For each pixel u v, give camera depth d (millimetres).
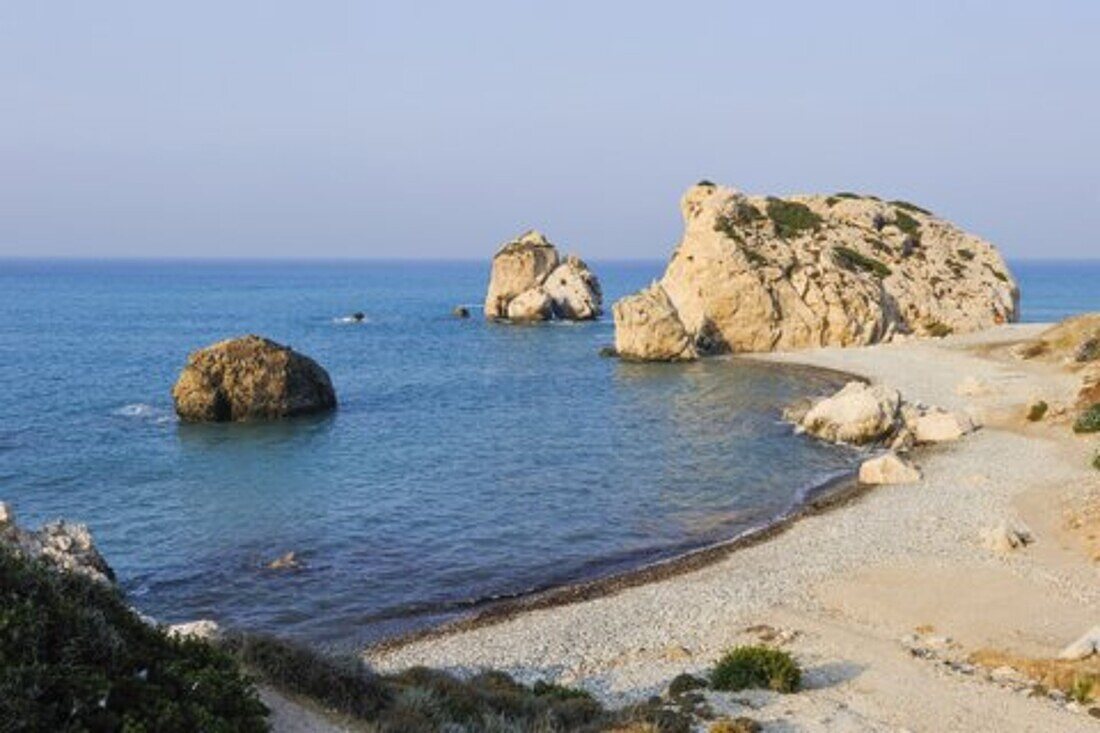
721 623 28406
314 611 31375
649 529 41031
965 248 123188
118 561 36250
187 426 63188
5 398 73375
